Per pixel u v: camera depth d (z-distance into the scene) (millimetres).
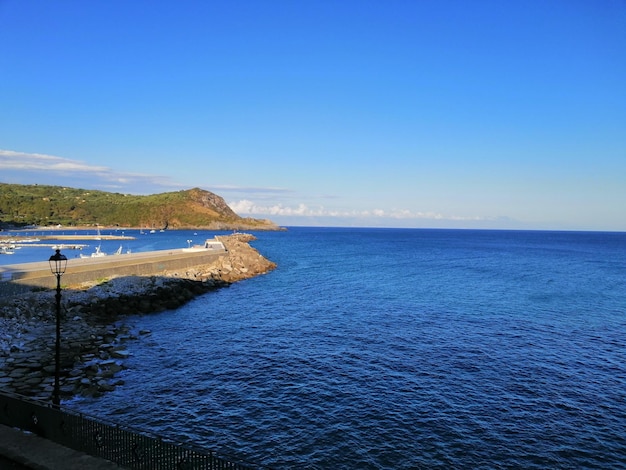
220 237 150125
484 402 19469
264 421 17344
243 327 32656
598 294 49969
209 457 9914
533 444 15961
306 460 14648
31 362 21922
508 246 167250
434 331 31891
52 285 37781
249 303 42844
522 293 50156
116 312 35344
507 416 18141
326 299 45281
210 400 19250
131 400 19078
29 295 33250
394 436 16312
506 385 21516
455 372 23234
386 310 39594
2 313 28656
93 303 35000
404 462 14625
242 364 24062
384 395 20031
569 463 14805
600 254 123312
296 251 122562
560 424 17531
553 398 20047
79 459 10383
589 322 35375
